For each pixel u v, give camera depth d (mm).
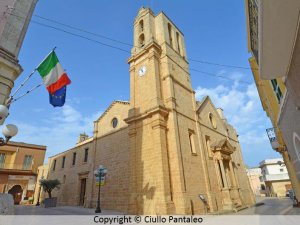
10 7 7031
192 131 20234
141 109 18984
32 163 34438
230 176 22859
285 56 4730
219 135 26391
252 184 59219
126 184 18844
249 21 6949
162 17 24016
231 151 23656
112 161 21391
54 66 7570
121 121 22578
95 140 24938
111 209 19156
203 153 20109
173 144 16672
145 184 15906
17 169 32312
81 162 26281
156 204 14609
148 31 22828
